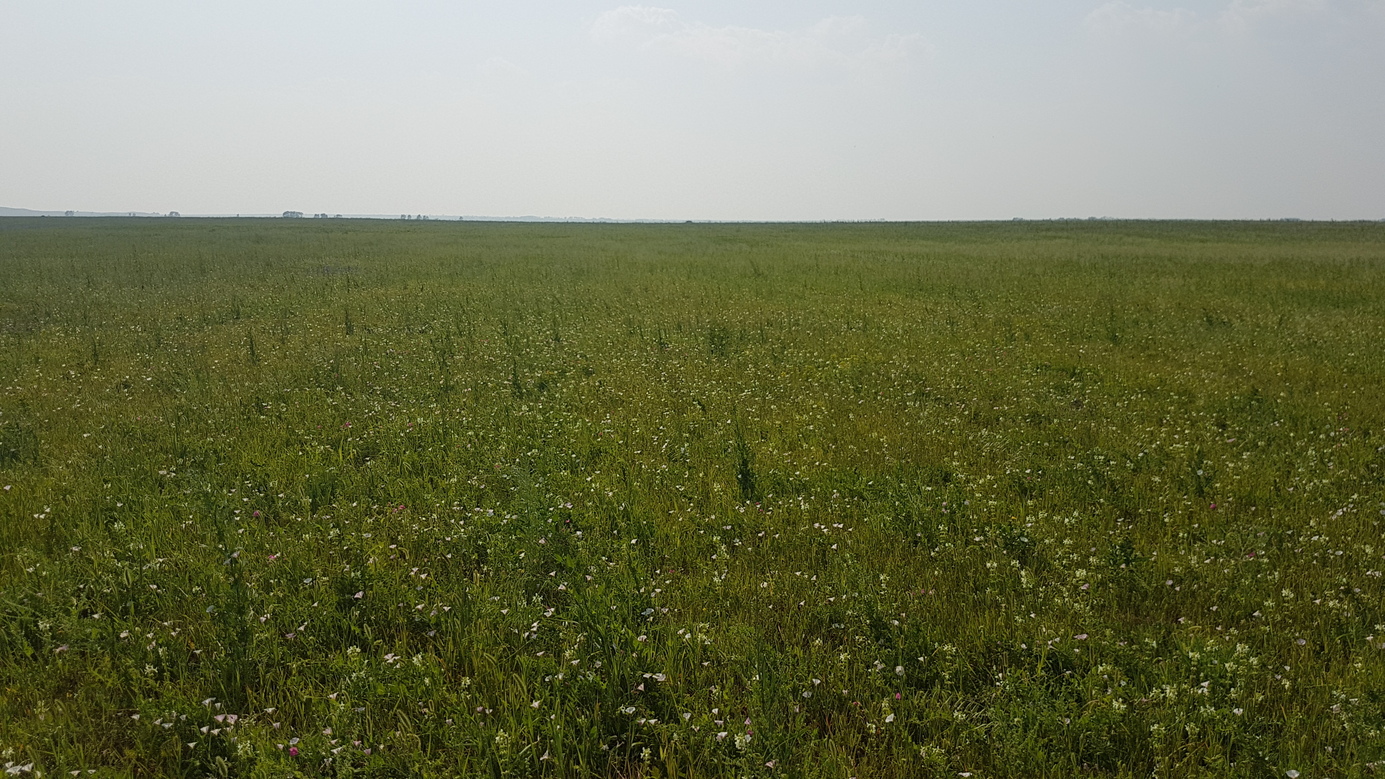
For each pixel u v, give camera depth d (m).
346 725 3.84
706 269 28.42
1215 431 8.85
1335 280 23.75
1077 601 5.08
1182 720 3.84
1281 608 5.02
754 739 3.69
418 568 5.55
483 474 7.35
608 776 3.69
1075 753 3.79
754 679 4.17
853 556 5.77
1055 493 7.00
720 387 10.90
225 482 7.17
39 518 6.21
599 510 6.55
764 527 6.32
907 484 7.18
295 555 5.65
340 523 6.26
